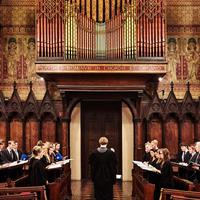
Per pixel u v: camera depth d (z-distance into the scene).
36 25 19.20
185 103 20.27
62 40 19.16
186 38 21.11
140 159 20.27
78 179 21.50
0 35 21.08
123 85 19.72
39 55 19.11
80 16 19.38
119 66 19.02
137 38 19.11
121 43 19.34
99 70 19.03
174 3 21.19
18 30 21.17
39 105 20.47
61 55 19.14
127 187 18.91
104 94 20.61
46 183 11.23
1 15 21.16
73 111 21.66
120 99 20.69
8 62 21.09
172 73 21.00
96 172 11.74
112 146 21.89
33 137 20.48
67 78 19.69
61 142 20.45
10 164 13.51
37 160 11.27
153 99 20.28
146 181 12.30
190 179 13.96
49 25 19.19
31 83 20.72
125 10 19.30
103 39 19.56
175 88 20.95
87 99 20.69
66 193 15.21
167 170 11.50
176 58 21.06
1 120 20.36
